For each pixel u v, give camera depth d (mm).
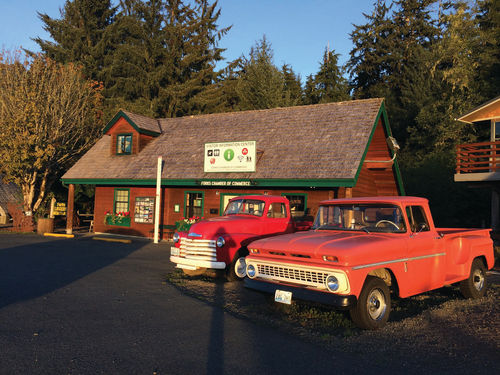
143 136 20781
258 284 6418
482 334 5809
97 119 30656
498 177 16594
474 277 8086
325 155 14953
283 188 16484
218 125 20047
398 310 7090
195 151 18719
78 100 26375
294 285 5973
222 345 5195
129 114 20844
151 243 17562
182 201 19156
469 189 24234
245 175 15844
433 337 5656
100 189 21891
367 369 4543
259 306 7250
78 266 11148
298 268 5910
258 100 37438
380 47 42594
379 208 6762
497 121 18438
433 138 29188
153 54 37219
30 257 12633
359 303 5691
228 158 16438
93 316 6387
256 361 4695
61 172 28594
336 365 4637
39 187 26719
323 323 6207
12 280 9047
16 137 22375
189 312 6762
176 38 38000
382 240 6090
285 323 6219
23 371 4273
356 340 5473
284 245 6203
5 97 23984
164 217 19516
